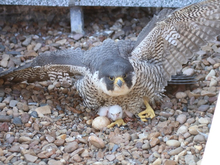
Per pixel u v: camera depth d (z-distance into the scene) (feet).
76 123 5.73
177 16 5.36
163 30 5.49
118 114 5.59
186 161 5.12
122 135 5.44
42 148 5.35
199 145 5.25
